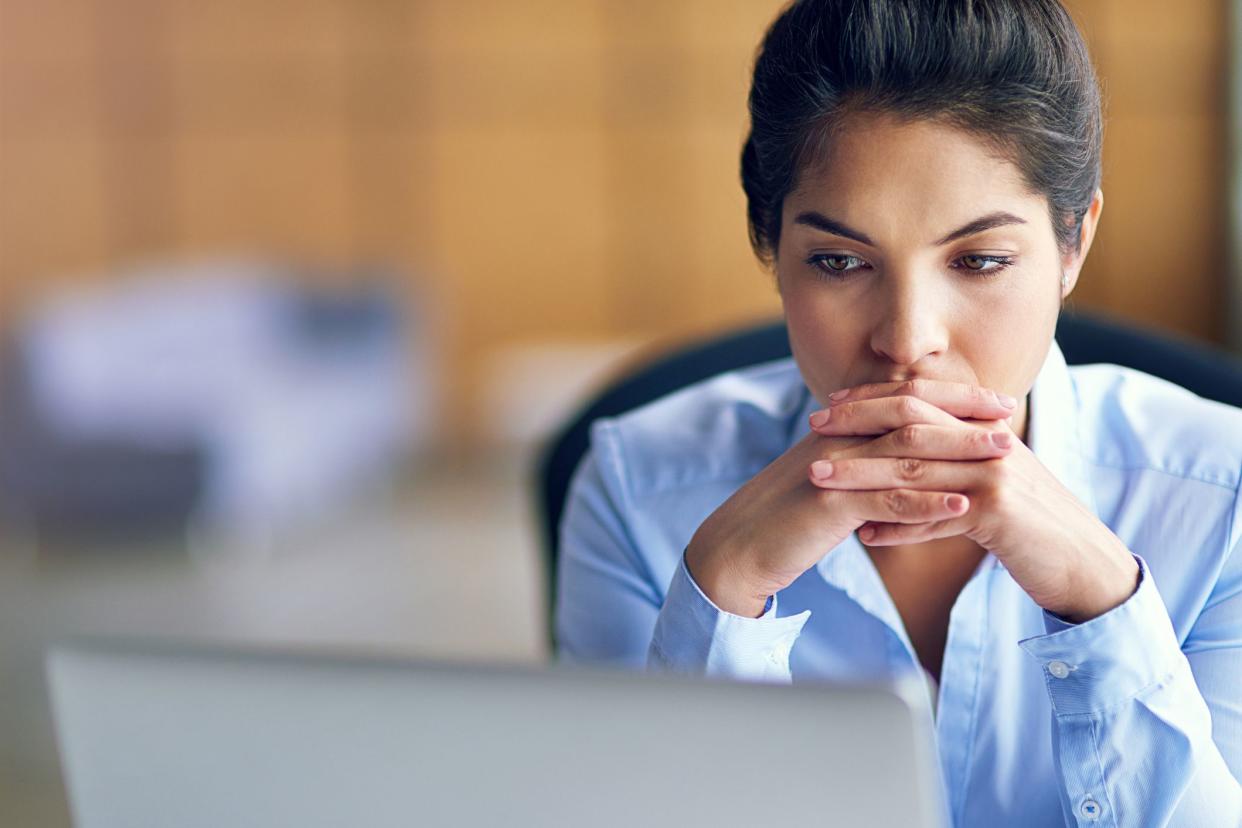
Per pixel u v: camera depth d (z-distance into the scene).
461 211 10.83
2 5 10.93
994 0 1.18
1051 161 1.19
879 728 0.81
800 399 1.70
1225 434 1.53
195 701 0.94
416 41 10.71
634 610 1.66
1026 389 1.29
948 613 1.54
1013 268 1.22
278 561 7.29
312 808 0.93
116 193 10.96
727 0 10.37
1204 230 9.66
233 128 10.91
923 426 1.21
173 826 0.97
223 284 9.02
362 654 0.91
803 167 1.22
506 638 5.90
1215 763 1.29
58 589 6.83
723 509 1.32
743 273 10.58
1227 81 9.49
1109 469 1.54
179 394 7.35
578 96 10.61
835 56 1.19
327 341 9.23
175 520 7.38
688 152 10.55
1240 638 1.46
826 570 1.51
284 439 7.69
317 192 10.91
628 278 10.72
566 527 1.74
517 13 10.59
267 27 10.80
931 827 0.82
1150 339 1.78
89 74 10.94
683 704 0.84
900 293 1.22
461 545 7.60
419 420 10.18
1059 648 1.24
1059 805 1.48
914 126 1.17
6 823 4.08
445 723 0.89
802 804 0.83
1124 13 9.60
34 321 7.49
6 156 10.95
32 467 7.38
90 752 0.98
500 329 10.88
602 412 1.94
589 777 0.87
